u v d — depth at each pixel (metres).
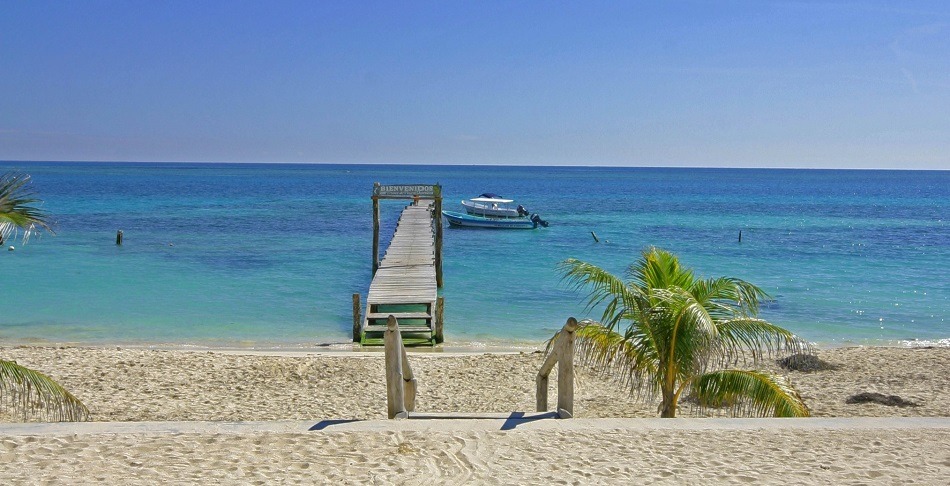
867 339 20.11
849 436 7.27
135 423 7.34
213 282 27.52
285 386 13.45
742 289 9.76
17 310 22.06
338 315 22.31
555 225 55.19
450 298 25.45
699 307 8.72
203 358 15.34
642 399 12.81
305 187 114.44
